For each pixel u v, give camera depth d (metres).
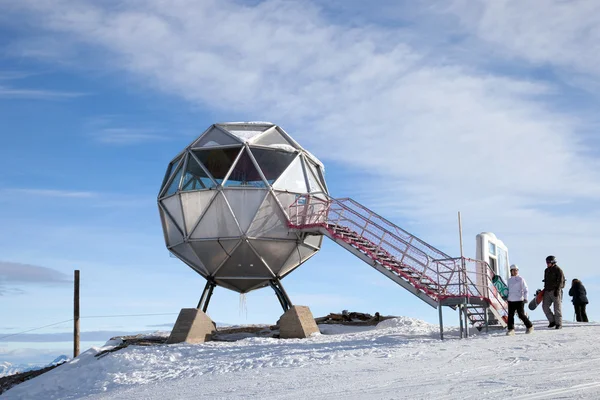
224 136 31.16
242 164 30.16
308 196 30.48
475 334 21.91
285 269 31.42
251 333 30.70
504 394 9.60
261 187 29.66
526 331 19.75
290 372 14.58
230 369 16.75
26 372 27.83
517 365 12.73
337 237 27.83
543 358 13.48
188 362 19.56
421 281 24.67
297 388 12.23
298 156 31.33
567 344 15.79
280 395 11.66
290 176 30.67
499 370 12.24
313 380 13.01
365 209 27.64
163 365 19.95
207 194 29.70
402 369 13.42
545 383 10.28
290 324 28.00
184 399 12.70
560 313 20.80
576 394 9.15
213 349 21.78
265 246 29.86
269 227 29.72
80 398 17.05
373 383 11.95
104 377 20.09
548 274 21.16
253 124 32.09
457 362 13.84
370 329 30.08
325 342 20.92
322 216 29.64
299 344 20.83
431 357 14.99
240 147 30.30
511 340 17.62
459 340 18.66
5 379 26.50
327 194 31.56
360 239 27.36
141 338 30.53
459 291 21.25
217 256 30.08
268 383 13.30
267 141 31.12
